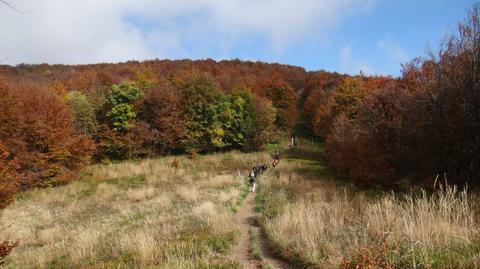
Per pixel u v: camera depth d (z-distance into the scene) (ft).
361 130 104.17
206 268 29.04
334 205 42.45
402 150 83.51
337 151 120.57
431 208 27.68
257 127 198.39
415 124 77.77
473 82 66.74
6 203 82.17
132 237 43.45
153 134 178.29
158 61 393.50
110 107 178.91
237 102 196.34
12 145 117.29
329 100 203.82
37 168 126.21
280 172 129.90
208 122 187.93
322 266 25.77
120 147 171.73
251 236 41.96
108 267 33.71
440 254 22.26
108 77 251.80
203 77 197.16
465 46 71.20
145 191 100.58
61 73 287.89
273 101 249.96
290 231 36.81
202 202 74.18
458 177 65.72
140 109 182.50
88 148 141.08
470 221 26.05
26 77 236.63
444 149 70.33
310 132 269.03
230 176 117.29
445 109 70.44
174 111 183.11
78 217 78.23
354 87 163.32
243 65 435.94
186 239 40.19
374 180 84.79
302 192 76.64
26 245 58.54
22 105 126.11
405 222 26.00
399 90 90.94
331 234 31.50
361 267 22.45
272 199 69.46
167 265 29.96
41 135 126.31
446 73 72.79
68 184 126.62
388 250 23.29
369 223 30.35
